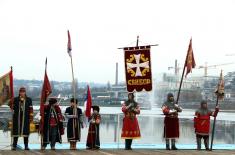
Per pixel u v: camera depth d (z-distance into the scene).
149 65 15.01
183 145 18.50
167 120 14.93
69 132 14.52
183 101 89.00
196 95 89.12
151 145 18.38
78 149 14.41
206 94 88.25
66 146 17.23
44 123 14.25
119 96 100.38
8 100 14.23
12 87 14.23
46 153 12.74
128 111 14.79
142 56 15.04
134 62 15.13
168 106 14.97
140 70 15.07
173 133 14.84
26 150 13.73
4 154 12.34
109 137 24.83
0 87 14.26
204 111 15.21
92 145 14.70
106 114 57.81
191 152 13.70
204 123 15.12
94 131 14.75
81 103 38.78
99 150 14.05
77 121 14.57
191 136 27.59
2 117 35.47
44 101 14.27
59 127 14.38
